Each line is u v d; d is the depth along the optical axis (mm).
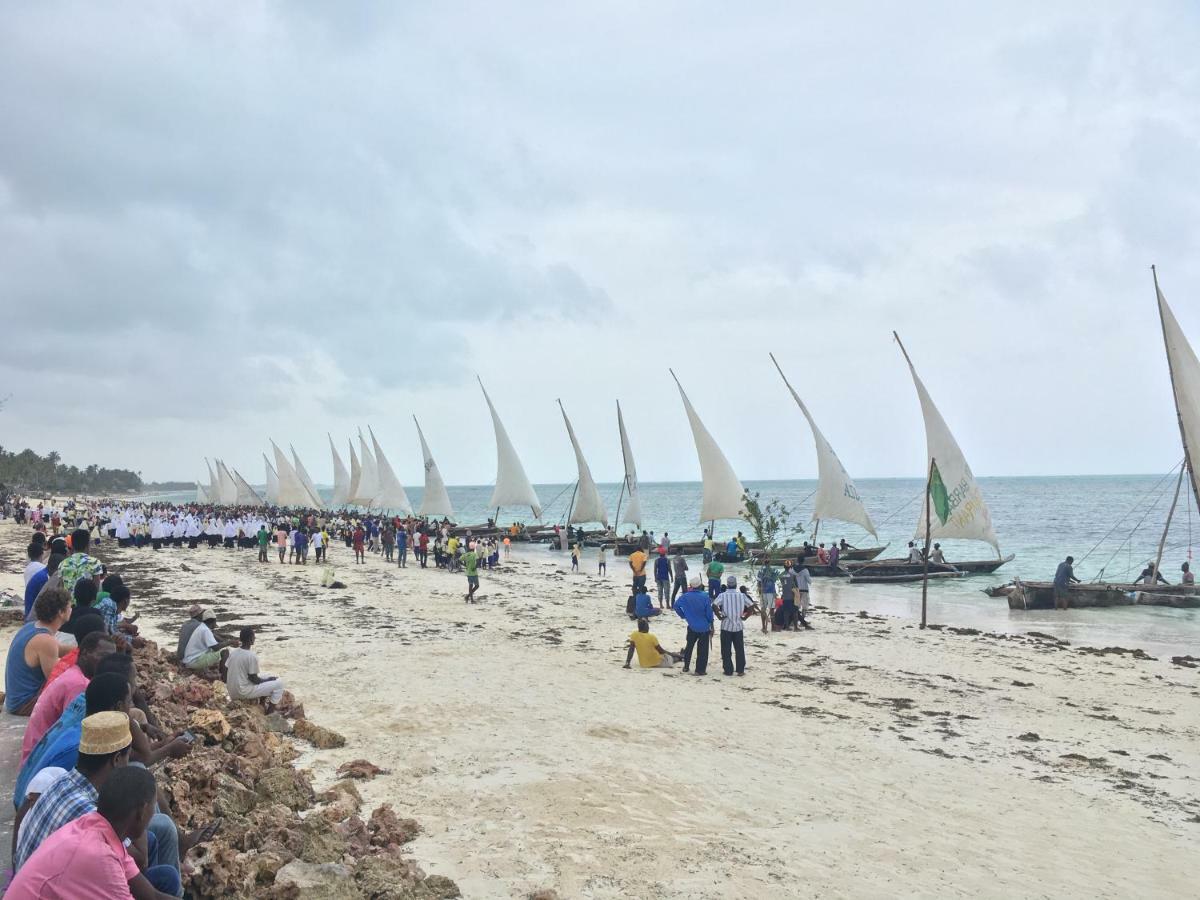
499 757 11078
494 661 18219
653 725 13219
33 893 3816
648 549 53500
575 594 32438
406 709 13562
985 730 14031
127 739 4711
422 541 43781
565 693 15250
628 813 9180
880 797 10312
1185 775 11945
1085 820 9938
